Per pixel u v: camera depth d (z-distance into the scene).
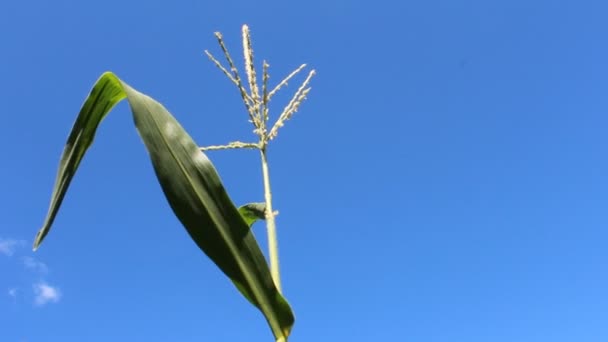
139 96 1.19
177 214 1.14
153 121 1.18
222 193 1.16
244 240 1.15
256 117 1.36
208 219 1.14
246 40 1.42
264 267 1.15
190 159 1.17
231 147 1.33
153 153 1.16
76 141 1.36
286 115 1.36
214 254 1.14
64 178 1.33
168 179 1.15
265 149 1.34
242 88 1.36
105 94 1.35
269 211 1.27
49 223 1.28
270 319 1.14
